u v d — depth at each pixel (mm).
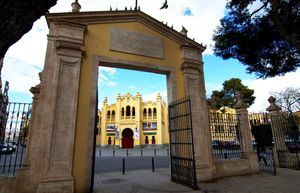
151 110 45844
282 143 11359
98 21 8016
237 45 7805
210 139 8844
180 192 6551
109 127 45656
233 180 8273
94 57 7555
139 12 8852
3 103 6680
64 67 6875
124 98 46250
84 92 7109
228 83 31469
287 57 7613
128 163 15500
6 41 1919
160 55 8914
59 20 7148
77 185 6273
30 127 6473
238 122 10414
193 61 9398
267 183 7555
